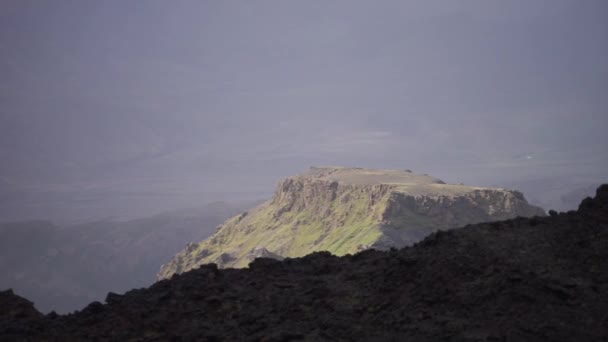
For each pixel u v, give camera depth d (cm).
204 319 2042
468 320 1827
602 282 1933
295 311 2027
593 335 1705
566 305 1842
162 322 2014
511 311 1833
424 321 1855
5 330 2023
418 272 2108
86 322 2077
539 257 2108
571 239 2183
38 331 2033
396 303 1988
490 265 2081
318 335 1848
